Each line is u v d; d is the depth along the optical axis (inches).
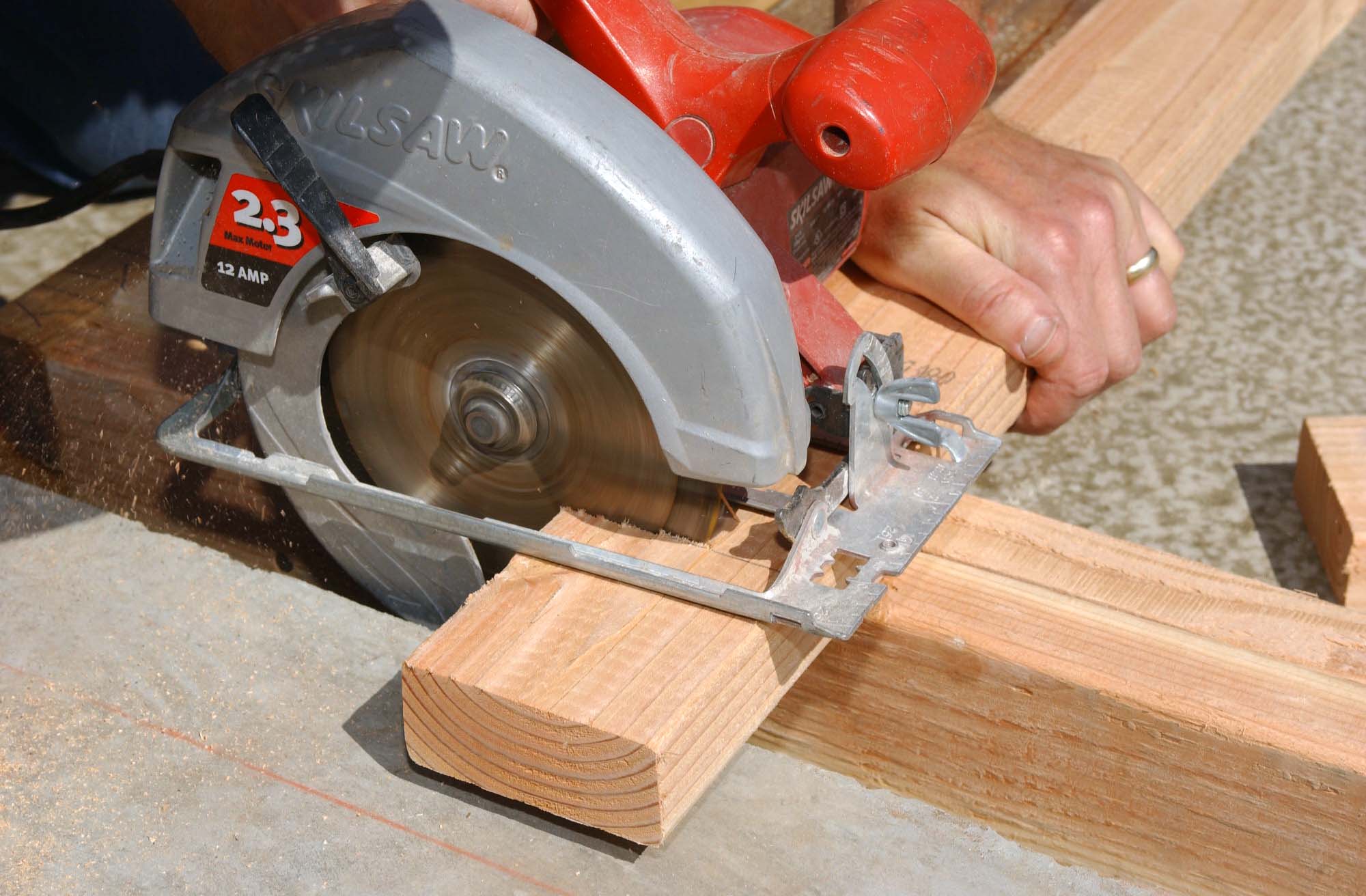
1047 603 56.7
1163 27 101.2
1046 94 94.1
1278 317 118.6
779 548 57.5
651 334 50.1
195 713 59.4
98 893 51.9
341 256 53.5
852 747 61.6
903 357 65.2
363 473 66.1
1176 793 53.4
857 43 52.4
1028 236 71.8
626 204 48.2
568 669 51.3
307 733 58.5
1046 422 77.0
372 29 50.4
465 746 52.6
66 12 115.2
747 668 52.2
